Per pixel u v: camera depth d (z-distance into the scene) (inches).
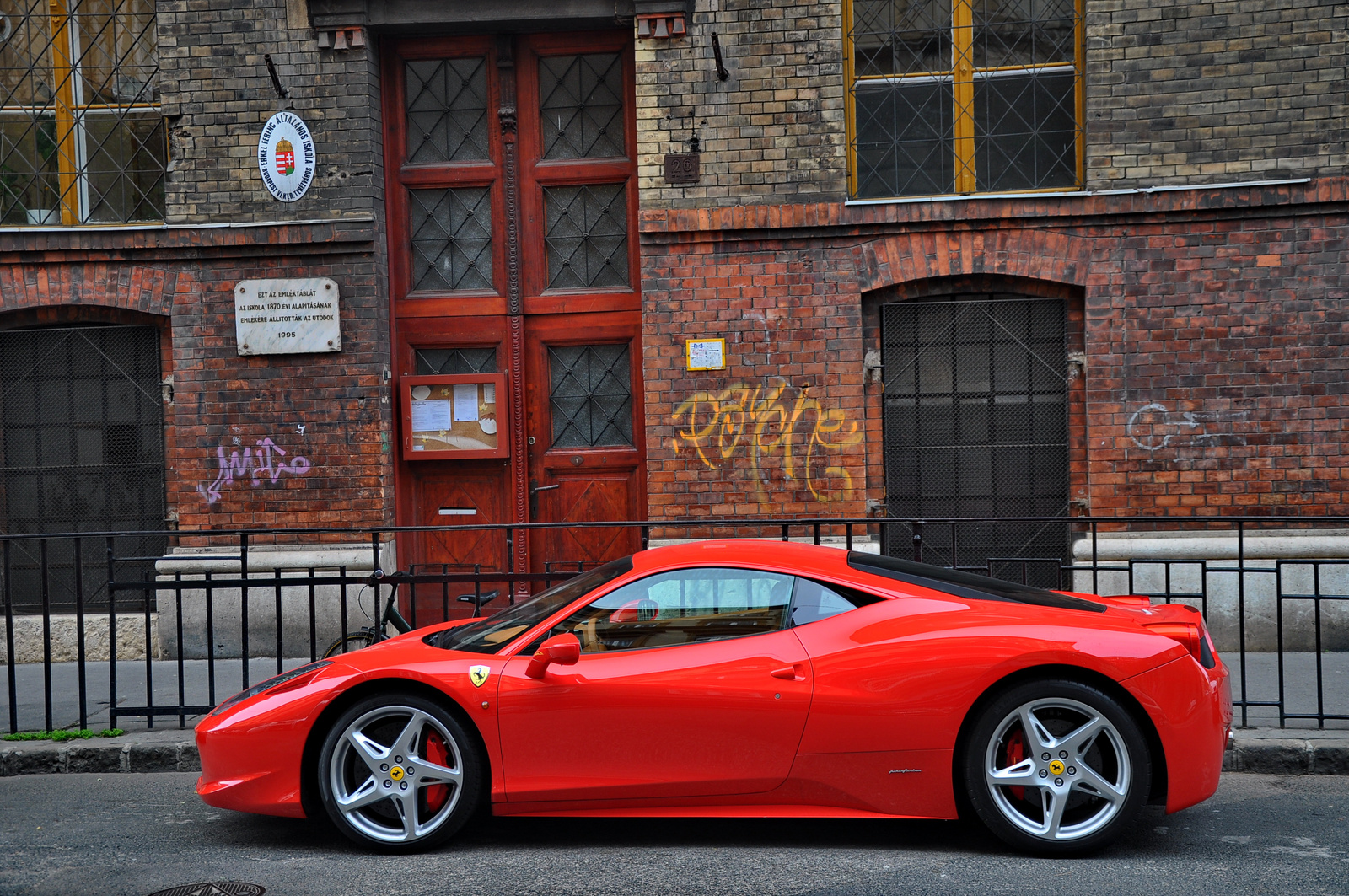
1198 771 174.2
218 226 346.0
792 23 334.3
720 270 339.6
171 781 236.8
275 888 167.9
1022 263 332.5
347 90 345.4
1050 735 176.1
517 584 360.8
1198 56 324.8
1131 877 165.6
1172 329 328.5
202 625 352.8
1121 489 330.6
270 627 350.0
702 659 181.5
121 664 343.9
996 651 175.3
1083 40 335.3
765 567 188.2
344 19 342.6
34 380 361.4
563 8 343.6
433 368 364.5
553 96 360.5
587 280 362.6
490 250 363.9
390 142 361.7
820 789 178.1
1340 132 321.4
